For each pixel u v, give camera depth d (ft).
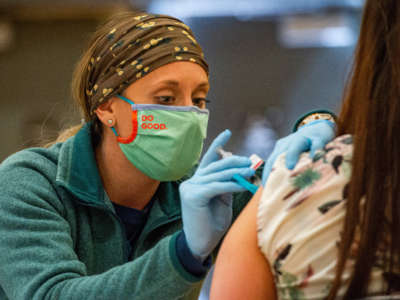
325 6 25.08
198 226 4.87
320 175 3.85
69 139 6.94
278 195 3.88
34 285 5.53
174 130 6.58
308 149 4.20
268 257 3.88
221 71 25.80
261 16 25.32
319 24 25.13
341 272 3.62
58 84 25.40
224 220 5.05
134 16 6.92
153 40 6.53
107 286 5.24
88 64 7.07
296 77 25.68
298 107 25.76
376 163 3.70
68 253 5.86
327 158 3.90
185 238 5.07
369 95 3.83
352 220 3.65
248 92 25.81
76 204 6.55
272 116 25.76
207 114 7.02
